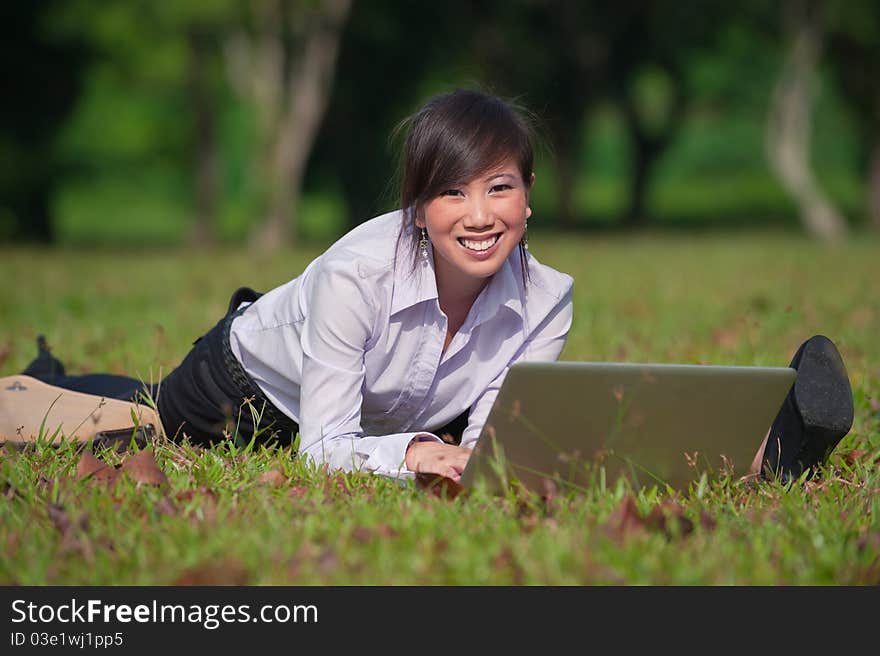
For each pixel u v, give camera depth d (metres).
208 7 50.50
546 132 7.57
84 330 17.23
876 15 63.19
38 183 64.50
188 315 19.97
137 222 102.44
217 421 8.90
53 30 55.78
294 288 8.30
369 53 63.81
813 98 100.62
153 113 76.81
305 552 6.05
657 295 24.23
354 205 69.12
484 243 7.28
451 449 7.59
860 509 7.05
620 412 6.93
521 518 6.70
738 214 100.69
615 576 5.86
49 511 6.66
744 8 65.56
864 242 54.25
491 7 64.38
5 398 8.92
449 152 7.16
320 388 7.85
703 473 7.42
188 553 6.06
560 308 8.34
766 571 5.98
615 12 66.94
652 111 92.56
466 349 8.12
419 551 6.09
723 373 6.99
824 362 7.95
